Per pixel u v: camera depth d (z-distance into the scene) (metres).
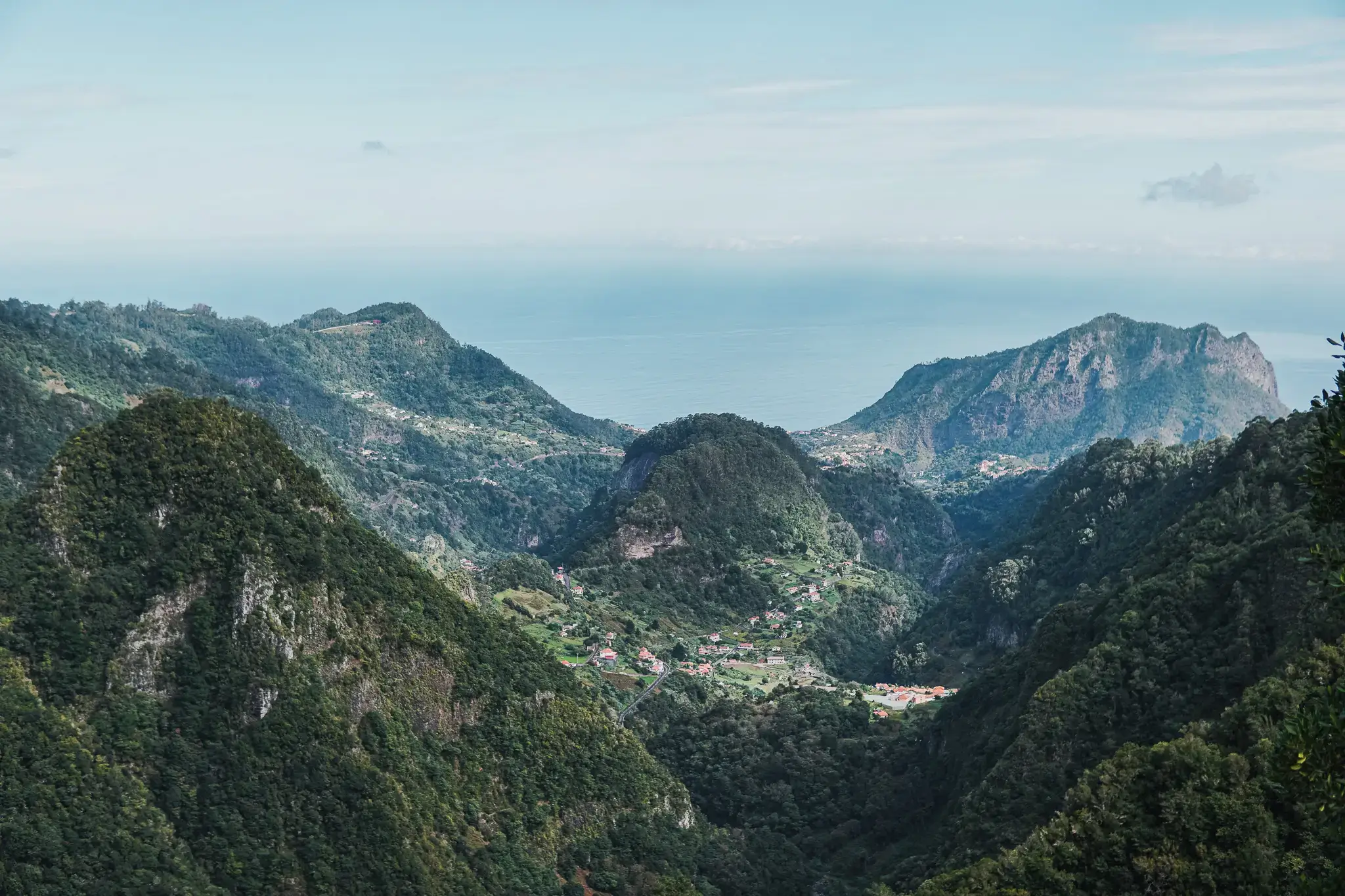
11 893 79.75
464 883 104.06
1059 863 88.31
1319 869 76.81
